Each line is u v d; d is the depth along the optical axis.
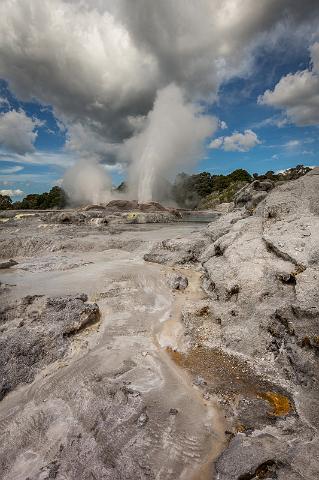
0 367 8.59
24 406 7.50
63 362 9.21
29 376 8.57
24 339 9.60
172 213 42.81
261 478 5.30
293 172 72.81
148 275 15.97
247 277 11.83
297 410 7.18
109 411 7.10
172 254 18.72
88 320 11.20
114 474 5.70
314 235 12.16
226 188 88.44
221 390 8.04
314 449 5.69
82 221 35.47
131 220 36.19
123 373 8.62
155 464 5.92
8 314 11.75
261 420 6.97
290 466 5.39
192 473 5.80
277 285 11.10
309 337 8.35
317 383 7.60
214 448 6.31
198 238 20.06
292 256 11.48
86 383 8.16
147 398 7.61
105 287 14.52
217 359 9.41
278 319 9.70
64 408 7.34
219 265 14.12
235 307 11.31
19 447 6.34
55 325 10.50
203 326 11.23
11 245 22.81
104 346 10.03
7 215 44.28
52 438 6.50
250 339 9.81
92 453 6.09
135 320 11.74
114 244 22.78
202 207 83.06
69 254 21.23
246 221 16.42
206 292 14.11
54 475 5.70
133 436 6.47
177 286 14.84
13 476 5.74
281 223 14.17
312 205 14.70
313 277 10.15
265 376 8.54
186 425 6.84
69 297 12.64
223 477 5.46
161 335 10.84
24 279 15.84
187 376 8.65
